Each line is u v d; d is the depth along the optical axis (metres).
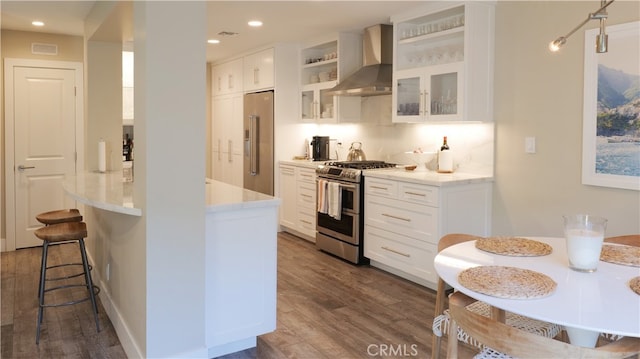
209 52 6.65
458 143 4.38
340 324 3.32
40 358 2.83
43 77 5.38
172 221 2.55
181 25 2.50
